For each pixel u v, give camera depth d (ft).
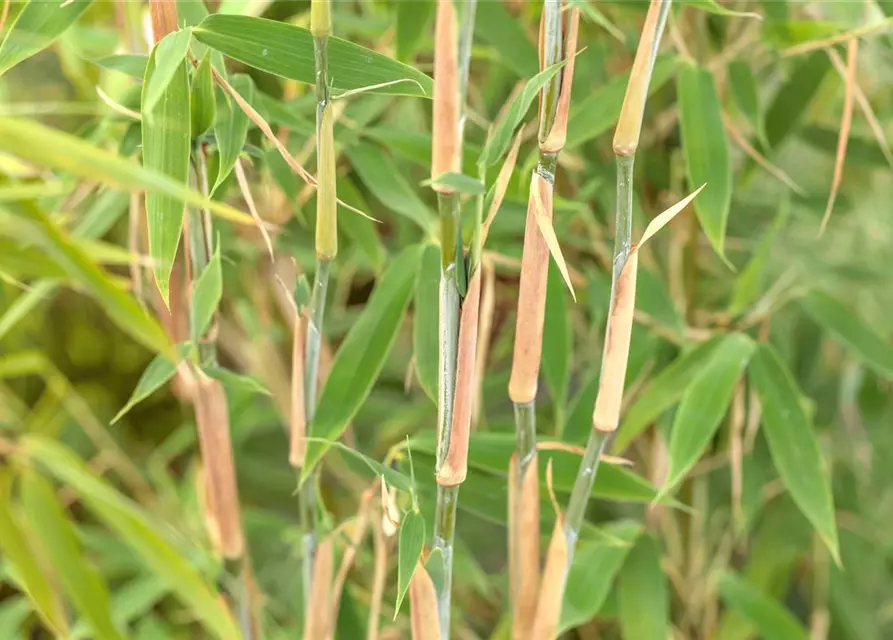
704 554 2.61
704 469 2.45
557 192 2.33
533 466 1.72
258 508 3.22
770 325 2.63
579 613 2.06
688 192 2.31
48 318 3.48
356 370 1.84
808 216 2.64
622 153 1.51
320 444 1.79
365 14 2.38
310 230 2.31
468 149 1.96
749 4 2.13
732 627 2.49
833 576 2.68
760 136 2.12
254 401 3.10
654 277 2.21
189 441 3.02
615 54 2.35
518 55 2.04
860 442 2.77
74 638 2.28
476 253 1.52
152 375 1.73
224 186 1.85
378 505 1.93
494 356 2.66
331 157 1.56
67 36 2.11
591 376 2.22
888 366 2.19
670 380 2.12
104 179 1.32
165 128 1.55
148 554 1.81
